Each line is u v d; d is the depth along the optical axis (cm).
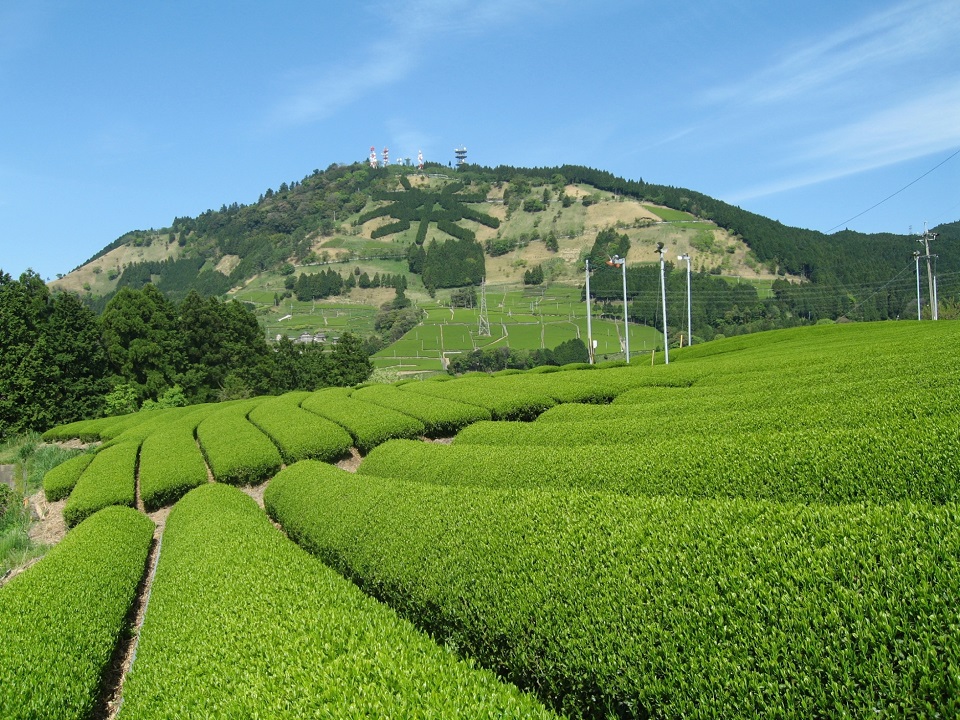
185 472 3038
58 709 1010
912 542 740
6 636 1234
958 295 9756
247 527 1853
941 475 1142
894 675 595
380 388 4912
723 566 829
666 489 1478
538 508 1273
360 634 959
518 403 3281
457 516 1360
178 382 7062
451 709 700
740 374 3098
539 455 1925
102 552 1872
